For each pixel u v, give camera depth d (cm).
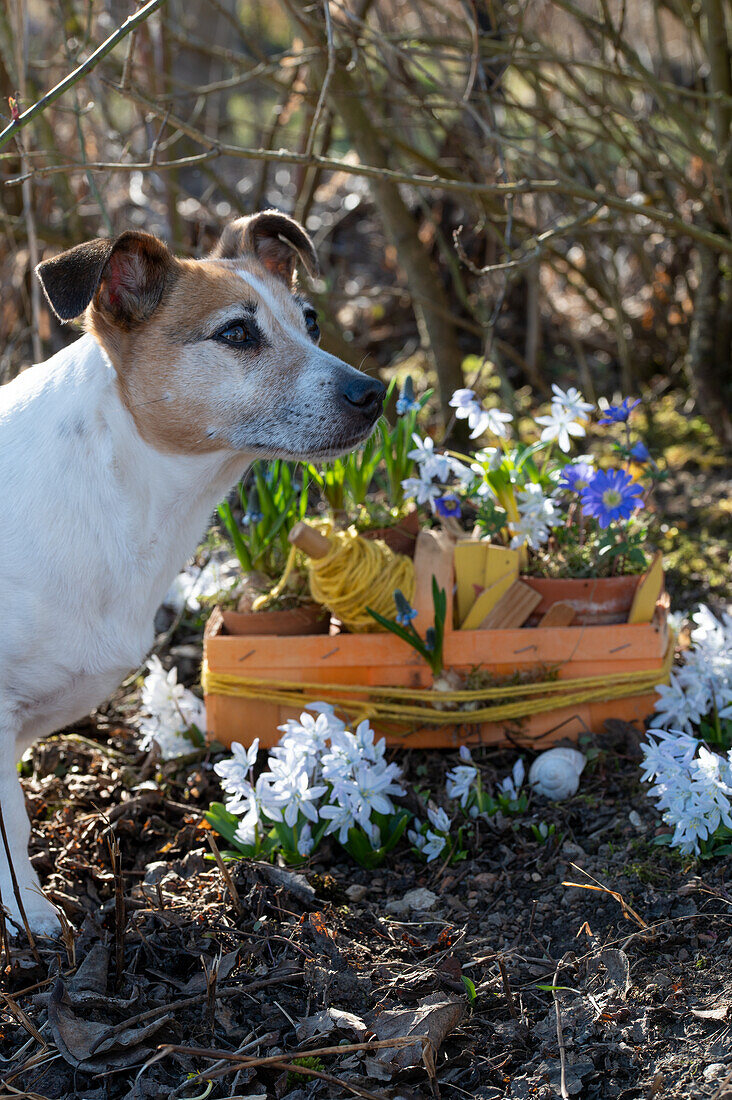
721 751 311
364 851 287
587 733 325
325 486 343
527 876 278
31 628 256
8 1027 232
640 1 689
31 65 526
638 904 261
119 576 265
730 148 484
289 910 264
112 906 264
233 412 264
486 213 537
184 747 333
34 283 430
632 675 322
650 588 320
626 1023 222
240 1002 236
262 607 329
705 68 609
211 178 566
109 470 260
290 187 731
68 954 244
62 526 255
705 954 240
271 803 278
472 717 319
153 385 260
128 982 240
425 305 518
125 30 267
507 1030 226
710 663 314
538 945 253
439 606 310
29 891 263
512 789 305
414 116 570
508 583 322
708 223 526
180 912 264
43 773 332
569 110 639
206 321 261
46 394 265
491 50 493
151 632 286
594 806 303
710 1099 199
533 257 388
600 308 604
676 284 603
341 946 251
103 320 257
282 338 270
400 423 345
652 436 546
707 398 529
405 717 321
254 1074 216
